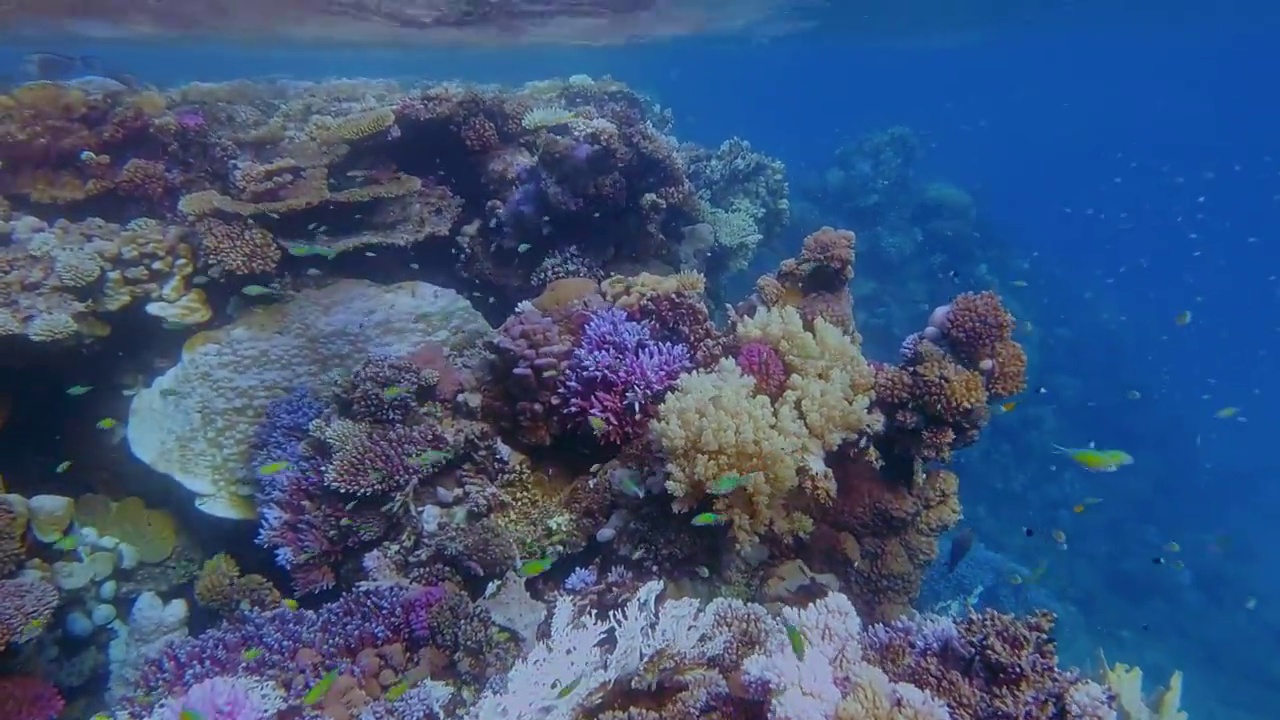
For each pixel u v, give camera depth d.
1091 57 57.75
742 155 17.36
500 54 32.16
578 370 6.61
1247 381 39.72
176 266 8.51
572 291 8.08
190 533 7.51
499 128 11.41
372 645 5.50
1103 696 4.45
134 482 7.78
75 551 6.73
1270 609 21.58
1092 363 29.00
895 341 23.75
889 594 6.98
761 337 7.25
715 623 5.12
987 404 6.98
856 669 4.48
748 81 81.44
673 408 5.96
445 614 5.61
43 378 7.98
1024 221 69.38
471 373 7.40
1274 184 121.25
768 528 6.18
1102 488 24.19
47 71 20.08
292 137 11.23
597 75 51.78
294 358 8.13
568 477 6.83
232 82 14.65
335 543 6.48
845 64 61.12
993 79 82.94
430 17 22.88
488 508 6.43
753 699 4.41
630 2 23.81
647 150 10.74
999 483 21.98
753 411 6.00
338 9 21.39
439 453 6.35
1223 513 25.80
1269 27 42.19
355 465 6.42
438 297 8.93
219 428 7.60
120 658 6.51
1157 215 85.31
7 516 6.29
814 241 8.48
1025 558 20.19
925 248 27.17
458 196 11.18
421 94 11.30
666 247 11.57
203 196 9.10
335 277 9.41
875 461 6.70
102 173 10.30
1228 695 18.67
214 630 5.75
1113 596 20.81
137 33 23.02
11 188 9.91
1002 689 4.64
